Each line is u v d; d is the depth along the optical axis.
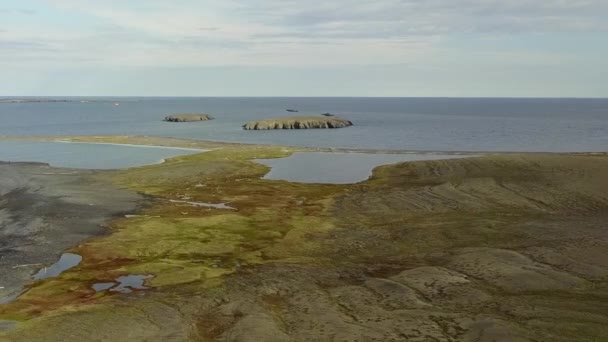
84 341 20.33
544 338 18.84
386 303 23.31
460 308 22.33
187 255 32.50
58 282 27.94
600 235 32.28
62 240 35.50
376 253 31.92
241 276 28.36
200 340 20.36
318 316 22.03
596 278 24.97
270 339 19.80
